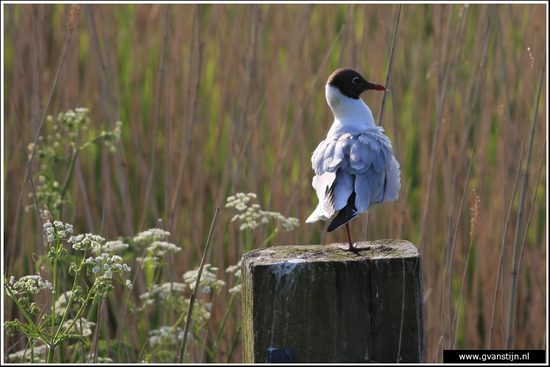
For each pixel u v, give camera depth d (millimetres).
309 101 10820
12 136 10773
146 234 7449
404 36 11383
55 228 5520
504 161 7340
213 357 7191
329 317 4516
